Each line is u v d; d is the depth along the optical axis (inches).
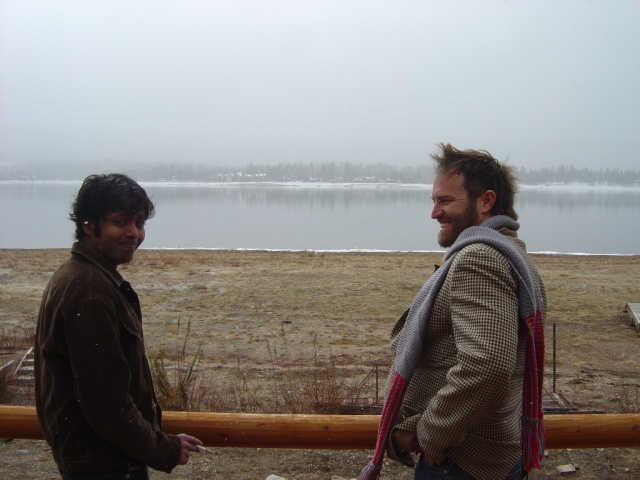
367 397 224.4
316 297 521.7
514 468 75.0
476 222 80.1
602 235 1581.0
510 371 65.6
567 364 314.3
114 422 73.4
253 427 97.8
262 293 539.2
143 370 82.0
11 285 564.7
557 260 864.9
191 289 555.2
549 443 100.8
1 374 220.7
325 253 996.6
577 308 476.7
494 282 69.6
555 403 219.3
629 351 344.8
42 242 1264.8
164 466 79.4
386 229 1743.4
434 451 69.7
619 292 553.3
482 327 67.2
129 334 78.0
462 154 81.4
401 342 78.7
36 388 79.8
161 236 1467.8
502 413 72.1
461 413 66.5
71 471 77.2
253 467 155.6
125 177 82.1
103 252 79.7
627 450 166.6
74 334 72.6
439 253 1006.4
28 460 155.3
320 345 356.8
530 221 2080.5
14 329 380.2
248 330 396.5
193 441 86.6
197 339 367.6
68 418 76.3
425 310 74.7
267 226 1801.2
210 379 261.0
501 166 81.8
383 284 589.0
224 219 2053.4
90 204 78.6
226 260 797.9
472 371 65.4
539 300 76.5
